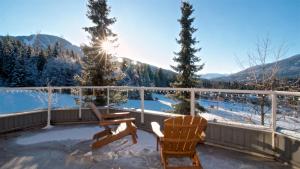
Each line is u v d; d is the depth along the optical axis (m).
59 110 6.33
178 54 14.71
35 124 5.91
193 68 14.47
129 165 3.42
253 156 3.77
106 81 13.55
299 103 3.78
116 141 4.67
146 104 7.90
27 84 30.28
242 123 4.17
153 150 4.12
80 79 13.76
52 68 31.22
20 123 5.56
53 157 3.72
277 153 3.55
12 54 31.08
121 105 7.23
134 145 4.42
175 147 3.23
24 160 3.57
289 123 3.85
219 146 4.30
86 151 4.04
